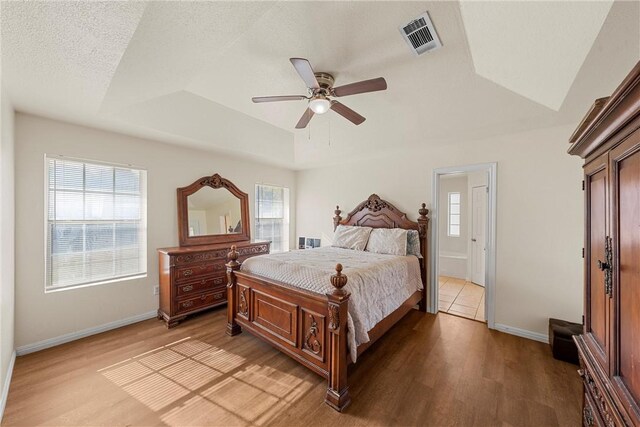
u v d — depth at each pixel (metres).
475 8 1.42
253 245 3.98
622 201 0.91
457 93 2.50
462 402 1.87
